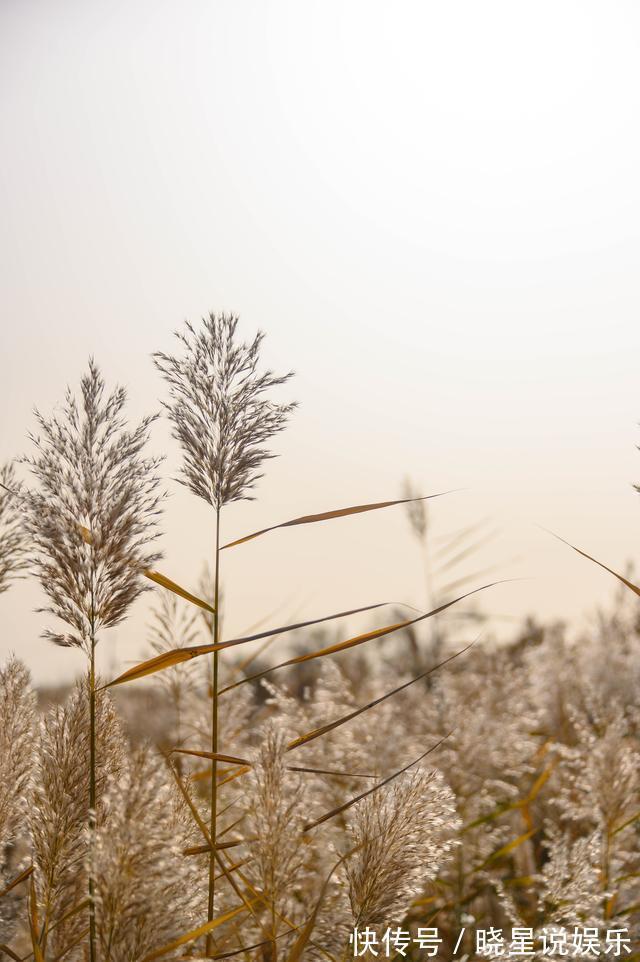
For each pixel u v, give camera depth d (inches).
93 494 69.5
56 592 68.6
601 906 94.3
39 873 72.1
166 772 72.4
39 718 75.4
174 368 75.3
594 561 79.4
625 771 95.6
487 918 101.6
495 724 123.6
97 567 69.1
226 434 74.7
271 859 72.7
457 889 105.3
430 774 75.4
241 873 75.0
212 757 73.7
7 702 75.6
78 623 68.9
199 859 76.1
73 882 71.1
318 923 74.4
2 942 76.7
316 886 82.8
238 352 75.4
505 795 124.6
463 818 110.7
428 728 137.1
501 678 153.8
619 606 181.9
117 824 64.4
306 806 77.4
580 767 105.0
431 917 96.4
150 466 71.1
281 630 72.8
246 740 109.3
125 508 69.3
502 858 111.4
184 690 103.7
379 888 72.9
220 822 89.4
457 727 122.0
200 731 104.5
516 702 149.3
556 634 195.3
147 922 63.9
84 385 71.1
